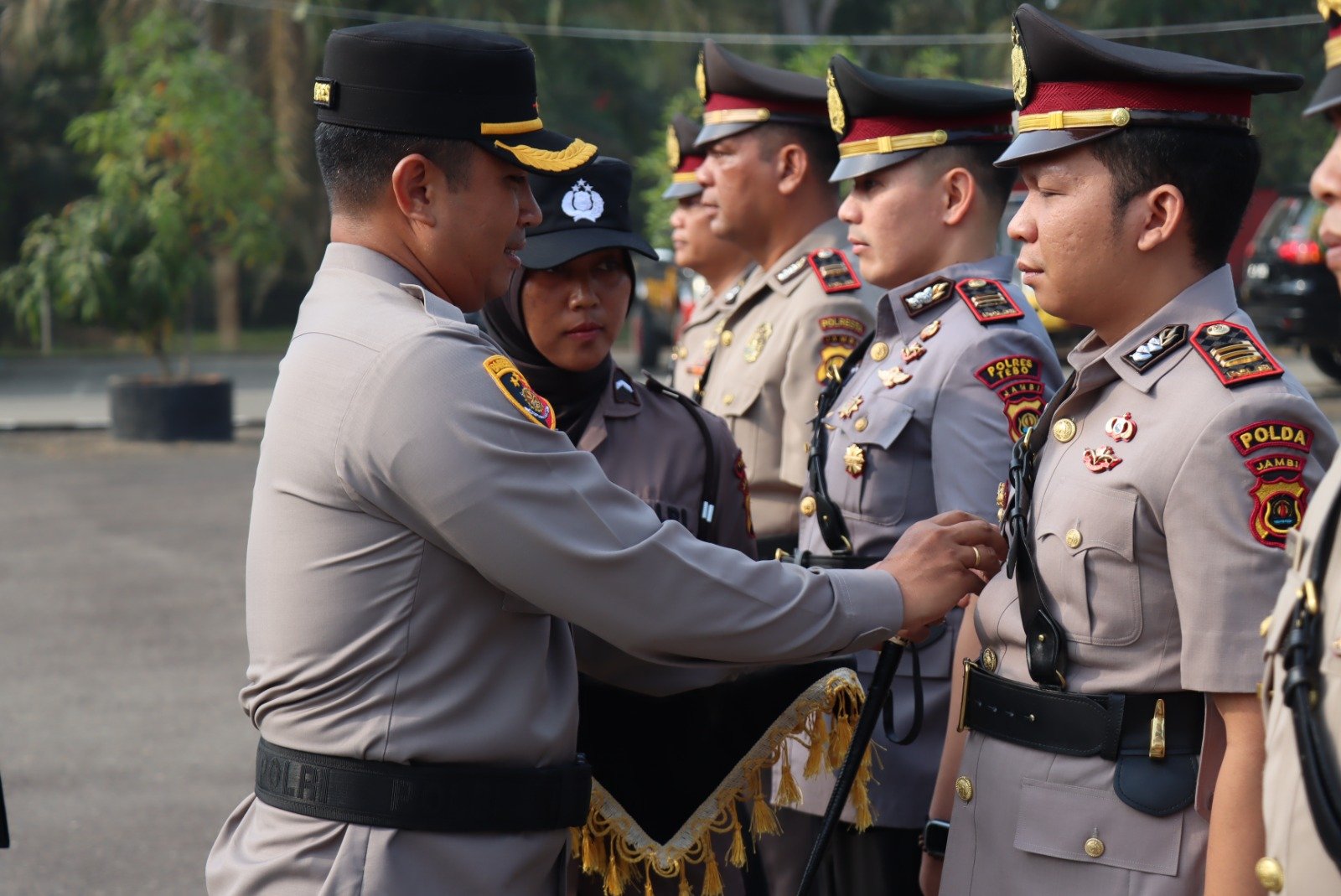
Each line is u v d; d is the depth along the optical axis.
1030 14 2.29
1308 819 1.65
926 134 3.38
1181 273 2.31
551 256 2.90
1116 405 2.31
